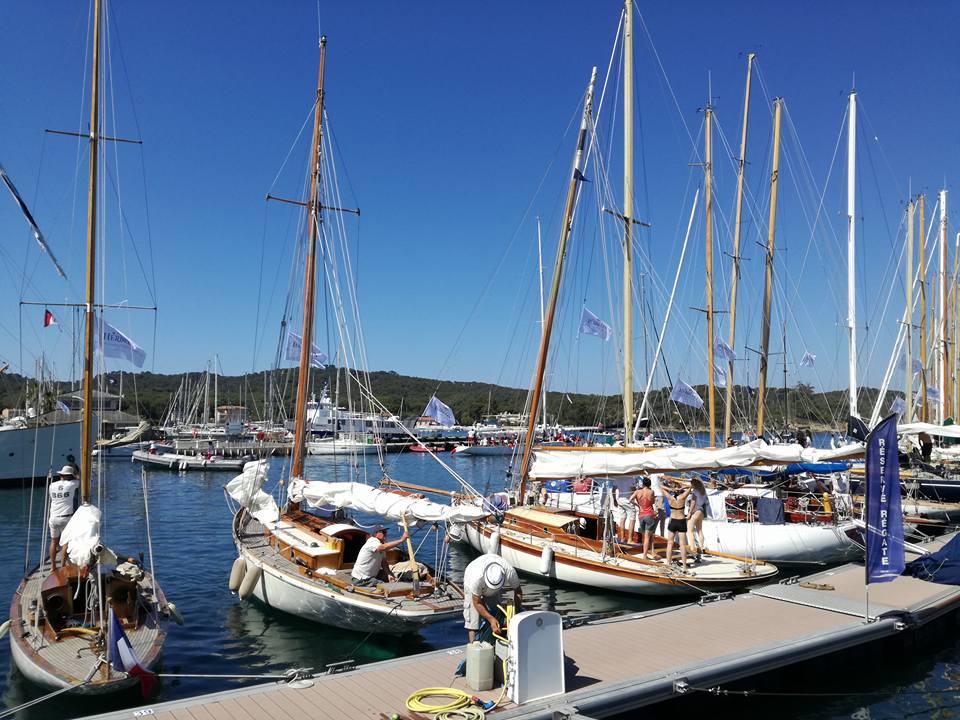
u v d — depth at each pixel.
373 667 9.73
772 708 10.66
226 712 8.23
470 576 9.28
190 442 67.38
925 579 15.06
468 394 132.12
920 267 40.22
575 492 22.20
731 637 11.29
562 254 22.36
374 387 128.75
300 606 13.95
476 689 8.88
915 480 26.61
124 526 28.83
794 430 29.48
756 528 19.06
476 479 53.50
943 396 39.16
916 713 10.53
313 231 20.62
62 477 14.08
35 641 10.78
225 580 18.89
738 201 29.66
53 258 10.52
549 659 8.80
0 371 41.50
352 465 22.83
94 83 12.29
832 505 20.89
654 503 18.22
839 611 12.77
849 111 26.19
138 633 11.24
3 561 21.31
